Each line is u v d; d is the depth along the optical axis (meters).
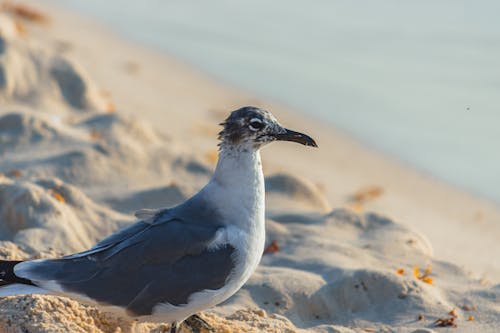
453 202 16.62
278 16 29.22
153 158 14.38
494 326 9.55
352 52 25.58
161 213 8.09
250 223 8.04
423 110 21.42
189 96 21.62
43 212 11.22
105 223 11.80
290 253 11.45
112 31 27.67
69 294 7.62
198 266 7.79
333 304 10.09
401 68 23.88
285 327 8.96
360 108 21.55
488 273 12.89
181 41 26.97
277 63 24.89
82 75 17.53
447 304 10.05
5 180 12.05
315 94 22.50
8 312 8.26
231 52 25.89
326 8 29.72
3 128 14.73
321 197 14.03
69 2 31.34
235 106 21.27
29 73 17.00
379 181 17.47
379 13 28.48
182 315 7.99
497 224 15.56
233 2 31.03
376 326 9.70
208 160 15.77
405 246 11.87
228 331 8.51
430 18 27.30
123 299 7.71
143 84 22.00
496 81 22.70
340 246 11.62
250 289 10.17
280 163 17.77
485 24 26.48
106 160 13.87
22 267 7.64
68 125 15.61
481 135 20.00
